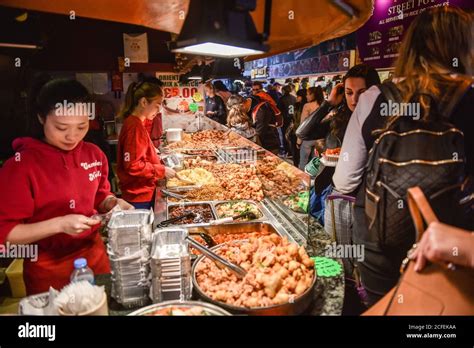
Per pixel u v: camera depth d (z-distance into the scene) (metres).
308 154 5.71
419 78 1.49
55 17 4.59
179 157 4.33
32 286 1.73
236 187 3.02
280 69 9.28
